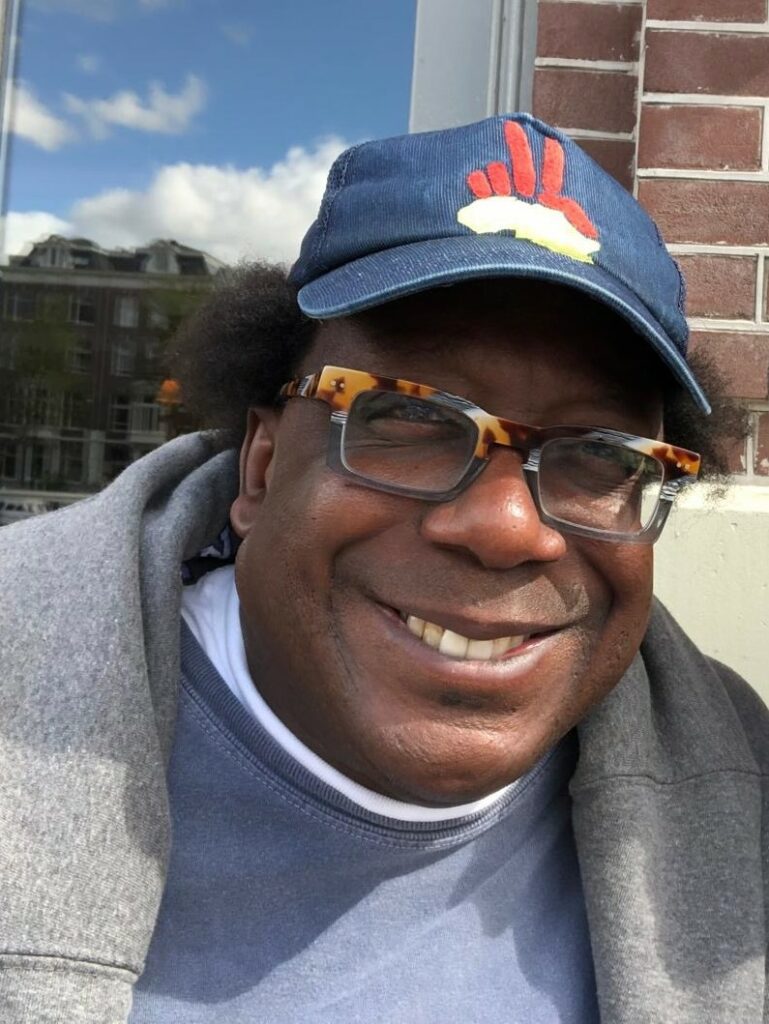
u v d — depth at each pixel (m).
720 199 1.47
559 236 0.80
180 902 0.88
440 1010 0.87
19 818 0.79
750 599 1.45
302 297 0.83
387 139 0.90
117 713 0.84
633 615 0.89
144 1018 0.85
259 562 0.85
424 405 0.81
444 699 0.82
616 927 0.92
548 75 1.56
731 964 0.93
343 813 0.88
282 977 0.86
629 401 0.86
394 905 0.90
